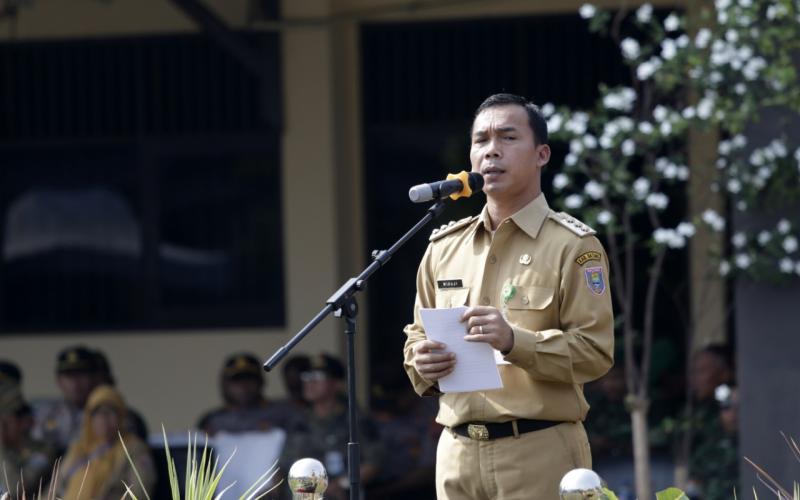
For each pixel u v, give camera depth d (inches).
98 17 824.3
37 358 832.9
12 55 832.3
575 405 339.6
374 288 815.7
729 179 577.0
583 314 334.3
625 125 592.7
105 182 834.2
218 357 818.8
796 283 571.5
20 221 840.3
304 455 665.6
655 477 673.6
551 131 599.8
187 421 819.4
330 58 801.6
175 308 828.0
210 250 824.3
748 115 568.7
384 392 768.3
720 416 664.4
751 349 578.6
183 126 823.7
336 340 804.6
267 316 817.5
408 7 788.0
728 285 753.6
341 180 816.9
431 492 685.3
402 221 815.7
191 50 822.5
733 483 642.8
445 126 810.8
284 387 789.2
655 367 714.2
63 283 837.2
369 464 669.9
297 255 807.1
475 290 347.6
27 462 693.9
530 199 348.2
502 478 337.7
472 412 340.2
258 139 816.3
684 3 712.4
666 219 750.5
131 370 826.8
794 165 567.2
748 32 571.5
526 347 323.0
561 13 792.9
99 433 646.5
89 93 829.2
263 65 792.9
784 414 572.4
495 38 803.4
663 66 591.8
